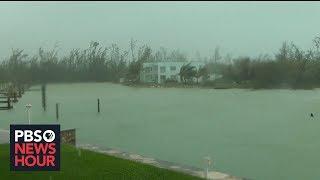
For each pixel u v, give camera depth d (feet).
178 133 96.17
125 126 108.78
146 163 53.11
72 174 45.55
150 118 123.44
